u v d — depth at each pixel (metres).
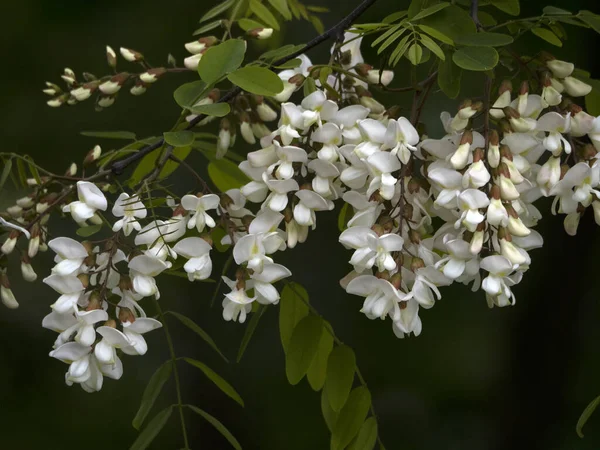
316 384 1.35
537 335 1.98
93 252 1.29
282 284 1.36
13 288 2.01
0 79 2.05
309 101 1.29
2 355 2.06
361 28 1.30
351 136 1.29
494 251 1.28
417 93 1.31
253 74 1.28
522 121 1.27
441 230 1.29
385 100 1.90
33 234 1.33
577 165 1.27
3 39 2.08
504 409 2.02
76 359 1.28
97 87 1.37
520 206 1.28
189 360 1.34
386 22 1.34
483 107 1.27
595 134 1.28
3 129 2.02
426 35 1.28
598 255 2.01
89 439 2.06
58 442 2.04
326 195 1.29
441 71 1.29
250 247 1.29
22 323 2.07
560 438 1.96
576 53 1.77
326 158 1.28
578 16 1.30
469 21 1.29
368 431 1.34
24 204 1.35
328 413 1.34
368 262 1.27
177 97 1.28
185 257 1.32
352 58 1.36
